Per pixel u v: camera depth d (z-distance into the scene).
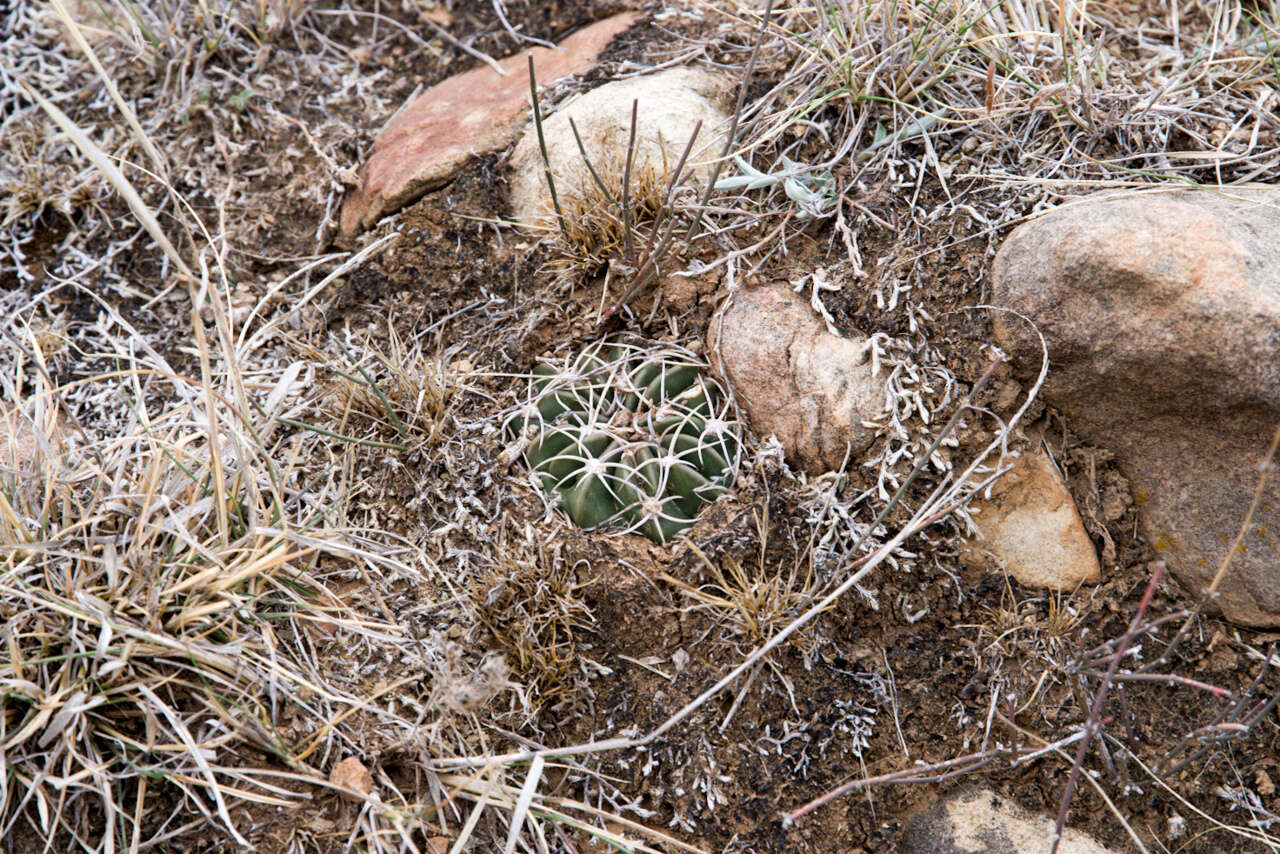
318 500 1.02
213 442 0.96
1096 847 0.98
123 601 0.96
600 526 1.00
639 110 1.07
